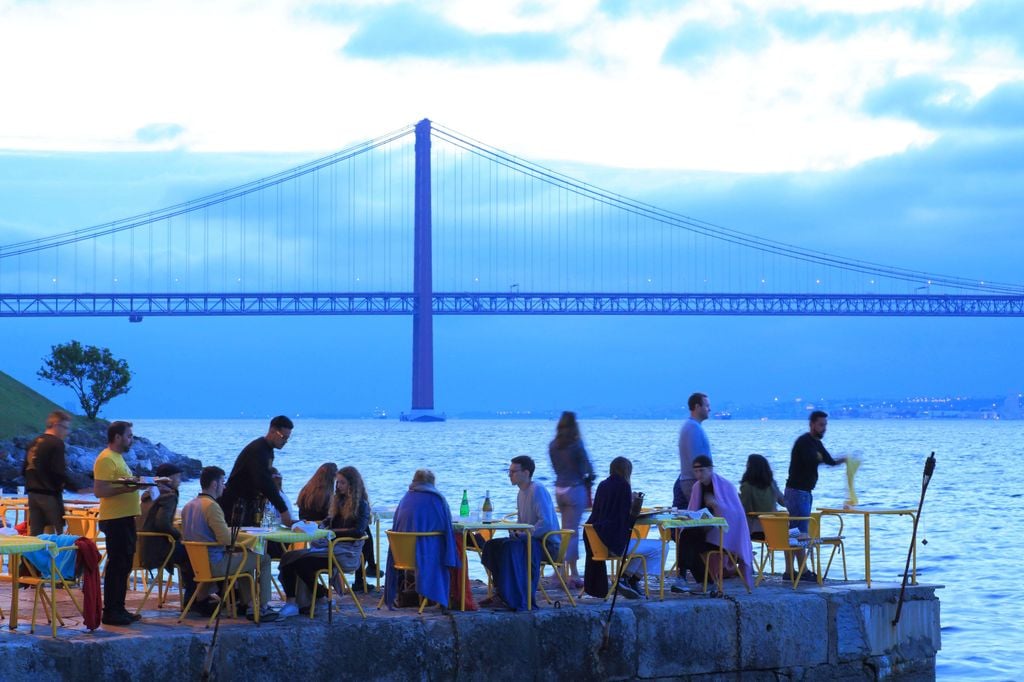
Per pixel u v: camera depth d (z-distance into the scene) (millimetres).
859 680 26078
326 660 21750
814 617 25609
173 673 20609
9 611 23547
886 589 26625
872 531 60312
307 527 22578
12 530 27922
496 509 70562
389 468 130250
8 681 19297
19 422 135875
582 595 25484
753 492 27859
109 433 22016
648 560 26000
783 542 26375
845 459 28094
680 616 24406
